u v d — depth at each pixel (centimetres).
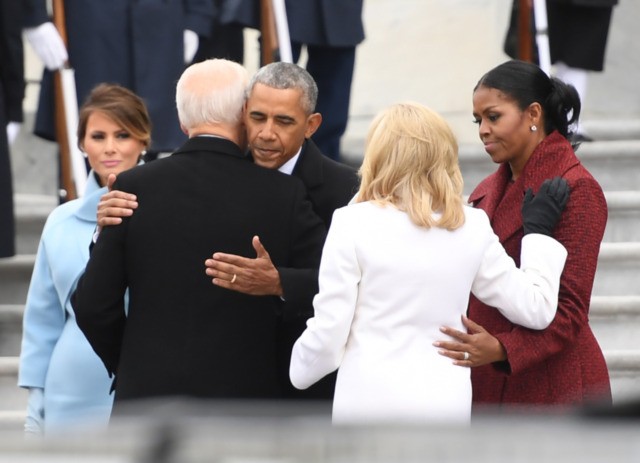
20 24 2219
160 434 491
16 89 2238
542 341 1273
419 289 1204
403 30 3219
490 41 3173
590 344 1336
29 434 538
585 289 1303
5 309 2192
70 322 1555
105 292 1300
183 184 1298
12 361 2073
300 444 488
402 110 1243
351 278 1205
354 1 2508
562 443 485
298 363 1227
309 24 2473
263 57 2417
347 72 2544
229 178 1303
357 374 1200
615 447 481
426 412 1184
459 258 1217
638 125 2700
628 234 2328
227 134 1329
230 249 1288
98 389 1538
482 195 1418
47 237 1565
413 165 1219
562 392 1312
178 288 1280
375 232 1209
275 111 1339
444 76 3198
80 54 2302
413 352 1202
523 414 531
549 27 2655
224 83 1329
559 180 1316
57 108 2258
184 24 2372
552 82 1365
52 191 3066
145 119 1625
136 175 1309
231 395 1279
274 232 1299
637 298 2094
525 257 1282
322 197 1410
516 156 1367
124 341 1300
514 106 1352
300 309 1278
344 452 484
